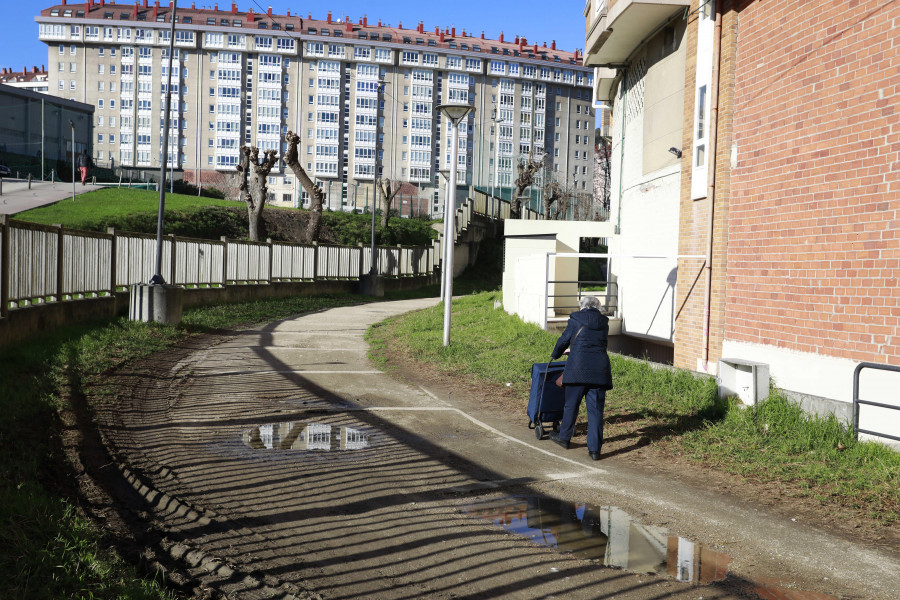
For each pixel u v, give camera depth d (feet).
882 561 15.87
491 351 45.50
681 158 40.57
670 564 15.37
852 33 26.32
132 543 15.23
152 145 368.07
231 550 15.11
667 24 45.06
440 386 37.60
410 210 206.59
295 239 151.43
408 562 14.94
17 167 244.42
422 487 20.54
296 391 34.68
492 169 241.35
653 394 33.01
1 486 16.92
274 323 67.21
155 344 45.39
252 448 24.13
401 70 393.70
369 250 129.08
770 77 31.58
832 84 27.43
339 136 383.04
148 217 129.18
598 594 13.71
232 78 367.86
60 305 43.16
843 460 22.98
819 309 27.96
